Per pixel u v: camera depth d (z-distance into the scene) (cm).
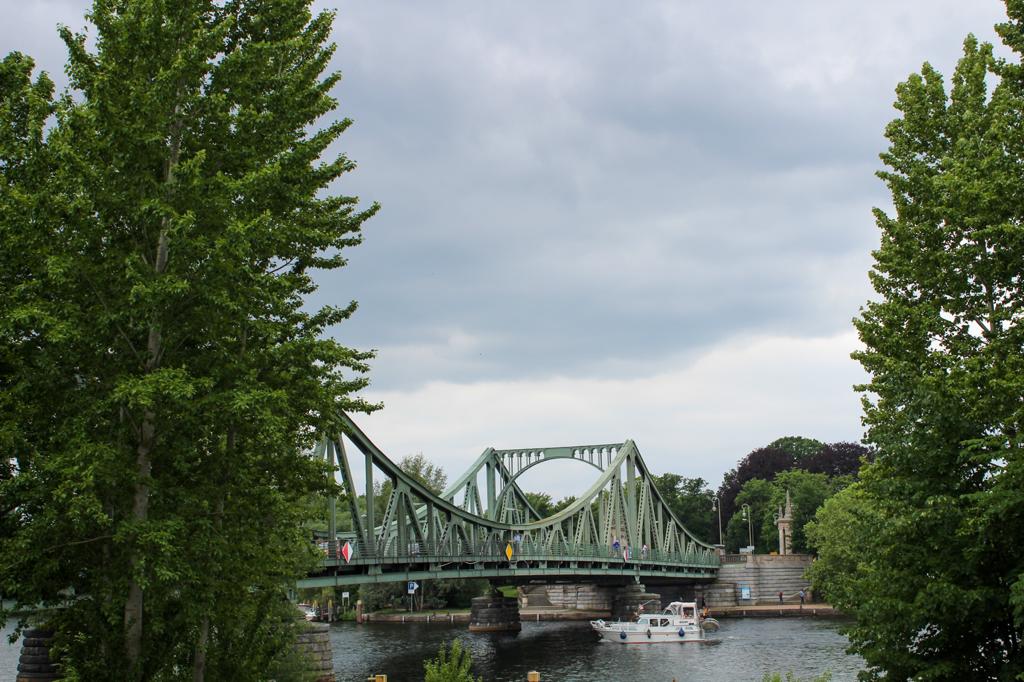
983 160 2558
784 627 11025
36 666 4047
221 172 2327
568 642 9831
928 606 2414
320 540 6253
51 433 2166
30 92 2303
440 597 15500
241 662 2552
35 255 2106
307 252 2705
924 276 2992
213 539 2230
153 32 2258
